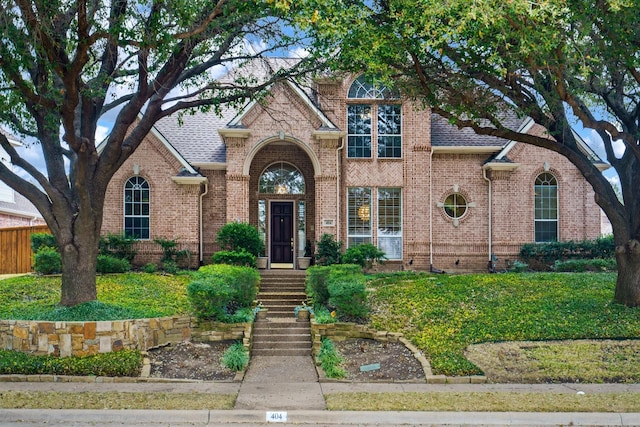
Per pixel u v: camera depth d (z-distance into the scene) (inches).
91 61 641.6
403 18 450.9
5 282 706.2
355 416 346.6
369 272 895.7
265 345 548.1
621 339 528.4
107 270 776.3
